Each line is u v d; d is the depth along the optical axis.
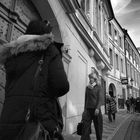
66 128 5.86
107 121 9.90
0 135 1.25
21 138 1.18
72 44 6.83
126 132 6.71
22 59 1.44
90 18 10.30
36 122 1.27
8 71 1.48
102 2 14.23
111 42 19.38
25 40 1.45
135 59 33.12
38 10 4.97
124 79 21.12
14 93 1.34
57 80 1.34
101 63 11.84
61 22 5.70
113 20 20.86
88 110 4.16
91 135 5.95
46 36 1.43
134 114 16.31
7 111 1.30
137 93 32.16
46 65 1.40
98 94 4.18
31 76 1.37
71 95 6.51
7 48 1.54
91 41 9.20
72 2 6.35
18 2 3.88
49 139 1.28
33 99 1.30
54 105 1.43
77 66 7.43
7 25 3.38
